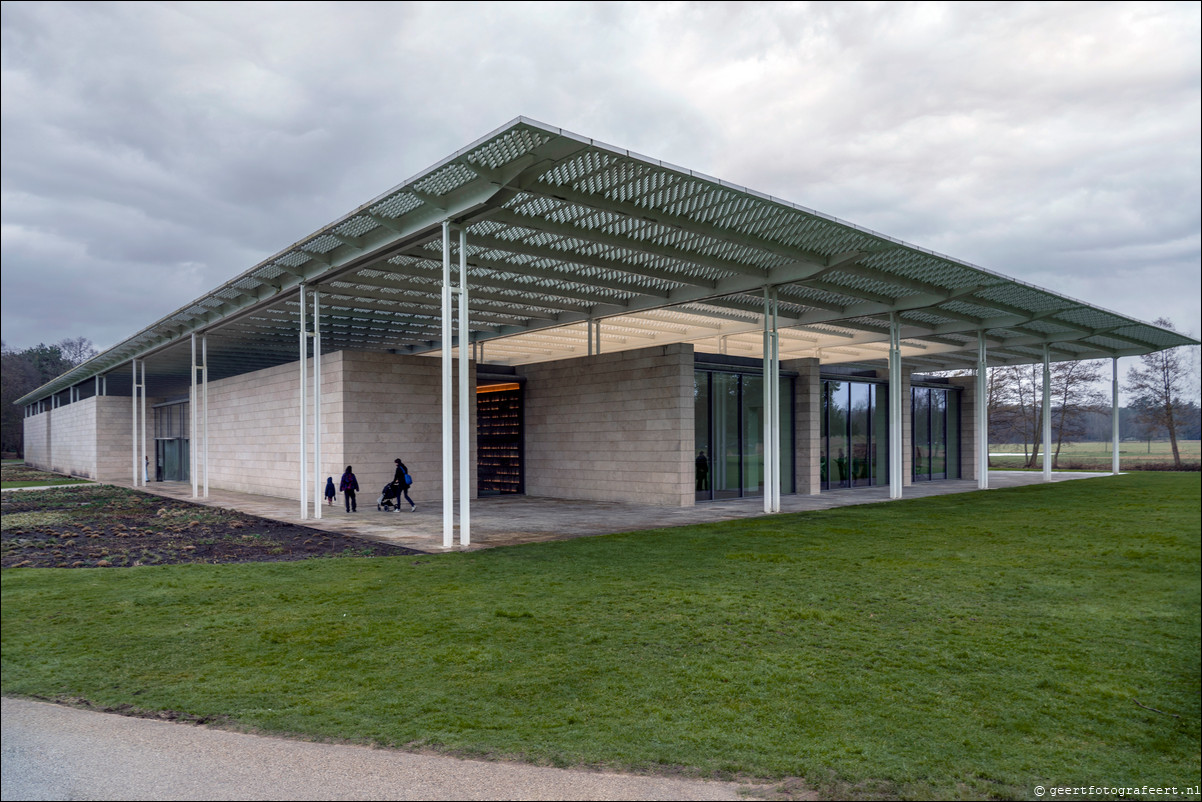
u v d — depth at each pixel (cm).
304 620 775
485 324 2469
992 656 668
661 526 1534
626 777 427
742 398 2280
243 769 432
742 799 404
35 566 1123
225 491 2831
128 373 3662
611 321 2436
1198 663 656
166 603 855
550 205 1266
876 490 2547
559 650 669
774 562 1088
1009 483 2883
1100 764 466
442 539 1370
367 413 2125
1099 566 1068
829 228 1415
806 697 564
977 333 2683
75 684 589
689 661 642
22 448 7225
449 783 415
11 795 392
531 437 2486
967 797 418
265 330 2509
